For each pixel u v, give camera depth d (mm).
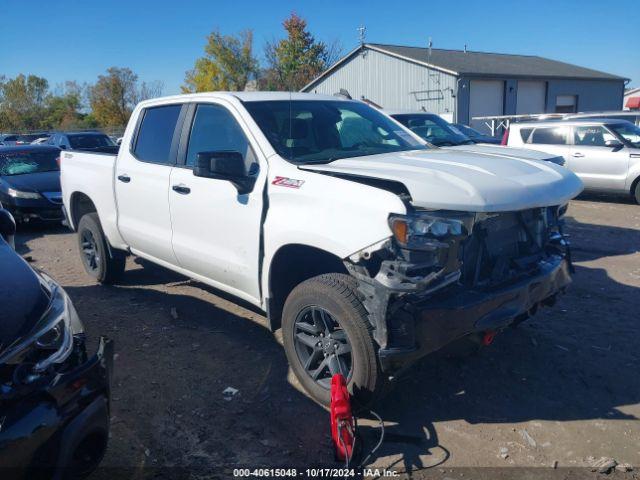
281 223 3848
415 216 3229
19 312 2703
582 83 34281
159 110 5316
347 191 3496
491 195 3412
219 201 4387
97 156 6090
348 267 3465
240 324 5258
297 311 3801
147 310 5668
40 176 10914
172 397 3990
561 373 4223
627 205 11797
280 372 4320
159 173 5039
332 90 34625
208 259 4602
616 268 6930
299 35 34656
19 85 62000
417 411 3777
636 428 3553
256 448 3420
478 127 29875
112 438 3521
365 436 3525
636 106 25781
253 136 4289
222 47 43719
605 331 4930
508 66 32500
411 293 3191
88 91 60906
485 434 3518
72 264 7750
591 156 12062
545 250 4012
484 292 3432
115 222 5758
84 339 3076
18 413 2414
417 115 10148
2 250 3371
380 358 3305
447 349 3645
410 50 32750
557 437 3479
